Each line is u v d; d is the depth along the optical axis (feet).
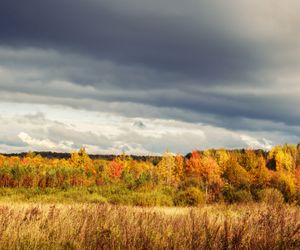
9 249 22.22
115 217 28.71
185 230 24.36
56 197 115.44
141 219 26.76
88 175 179.42
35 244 23.02
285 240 22.72
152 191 119.65
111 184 146.41
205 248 21.93
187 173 255.50
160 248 22.26
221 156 295.69
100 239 23.50
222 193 101.96
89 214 29.53
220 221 27.17
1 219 27.04
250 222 25.85
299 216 27.48
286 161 307.37
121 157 356.18
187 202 100.94
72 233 25.08
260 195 86.79
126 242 22.72
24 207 36.24
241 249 21.84
